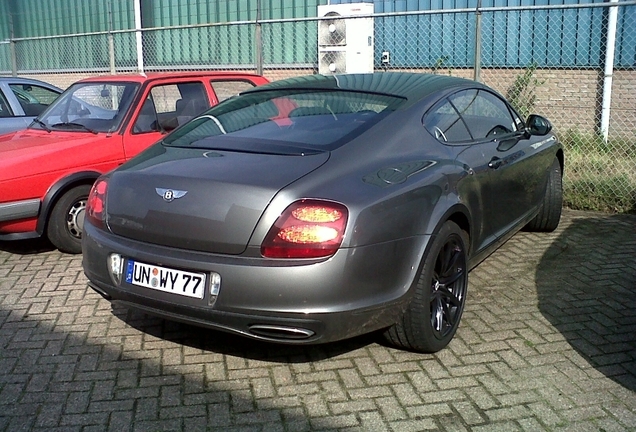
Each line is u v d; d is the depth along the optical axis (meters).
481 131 4.94
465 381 3.70
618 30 9.87
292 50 13.18
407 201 3.67
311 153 3.77
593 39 10.10
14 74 13.78
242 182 3.47
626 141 9.32
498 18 10.82
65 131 6.46
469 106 4.91
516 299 4.84
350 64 11.98
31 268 5.67
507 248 6.03
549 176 6.30
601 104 10.16
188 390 3.64
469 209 4.25
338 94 4.57
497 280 5.23
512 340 4.19
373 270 3.46
